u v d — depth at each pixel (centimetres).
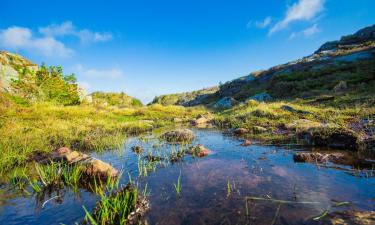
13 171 683
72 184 563
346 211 367
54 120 1752
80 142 1141
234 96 5078
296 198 432
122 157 841
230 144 979
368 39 6606
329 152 743
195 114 3150
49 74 3155
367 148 749
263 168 619
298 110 1523
